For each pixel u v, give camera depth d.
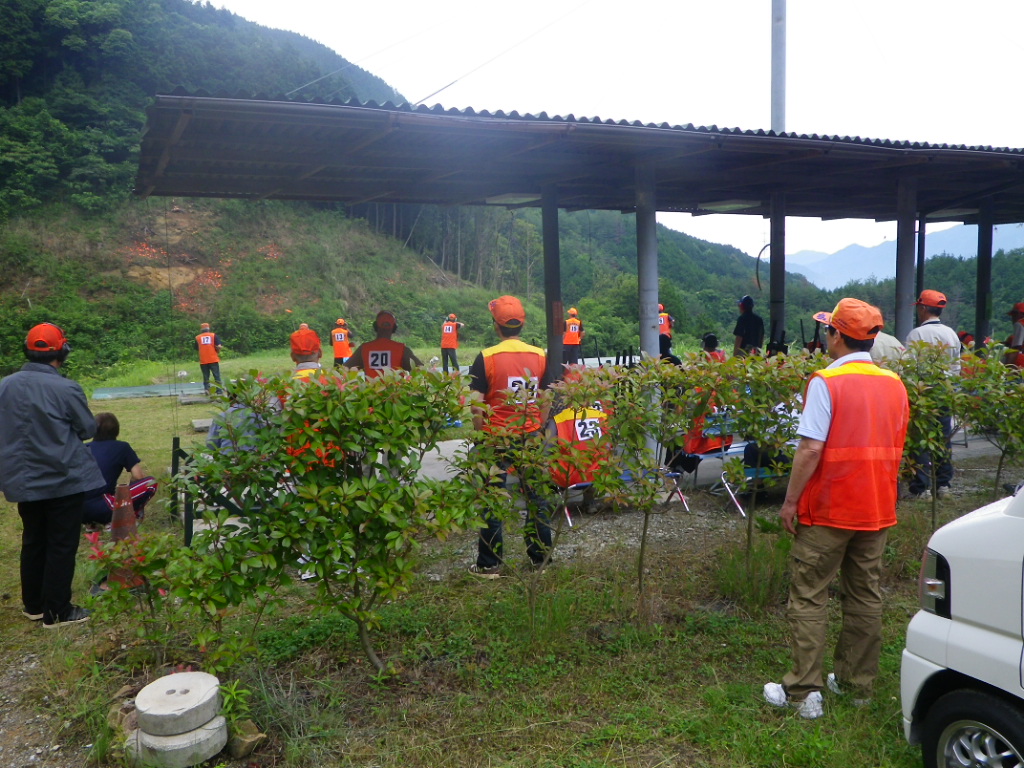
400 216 54.22
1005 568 2.68
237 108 5.16
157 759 3.10
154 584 3.61
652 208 8.07
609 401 4.41
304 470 3.51
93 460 4.84
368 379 3.72
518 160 8.00
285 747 3.35
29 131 40.59
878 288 43.62
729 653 4.23
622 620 4.57
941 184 11.17
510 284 54.81
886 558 5.43
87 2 49.00
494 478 3.98
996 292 34.25
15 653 4.41
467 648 4.19
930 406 5.28
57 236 37.81
